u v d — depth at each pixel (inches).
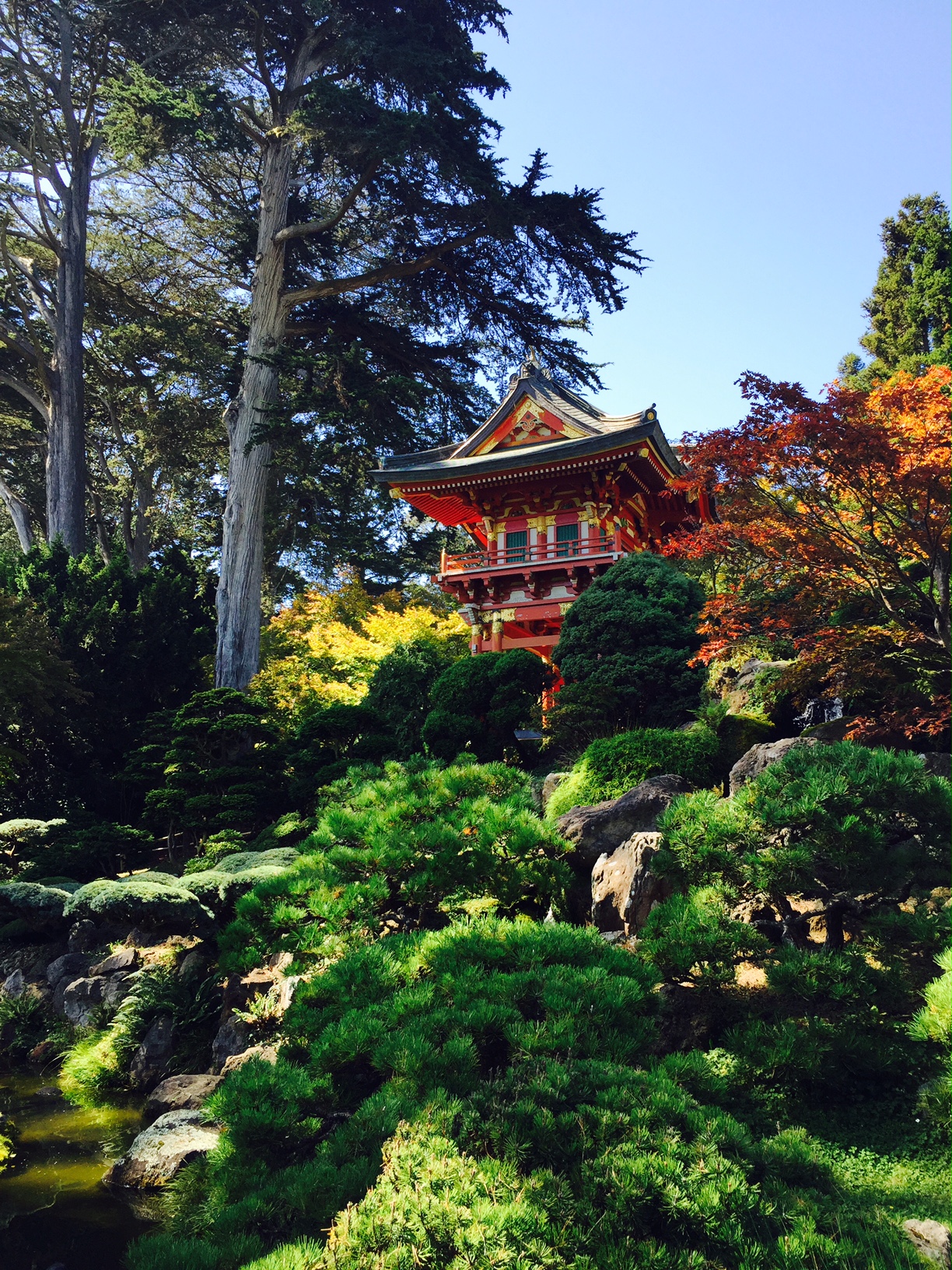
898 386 510.9
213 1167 319.6
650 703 761.6
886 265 1206.9
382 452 1307.8
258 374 1296.8
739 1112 316.8
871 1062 317.1
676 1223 230.1
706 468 546.6
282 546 1577.3
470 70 1207.6
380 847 456.4
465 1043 296.8
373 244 1472.7
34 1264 325.7
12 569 1237.7
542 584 1166.3
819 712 639.1
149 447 1670.8
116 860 837.2
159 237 1641.2
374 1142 280.2
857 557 530.0
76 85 1553.9
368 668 1178.6
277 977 502.9
